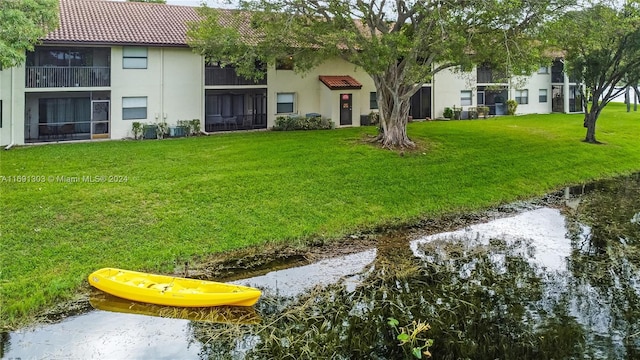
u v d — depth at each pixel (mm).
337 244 14258
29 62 25016
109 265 11969
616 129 33250
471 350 8938
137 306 10359
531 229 15844
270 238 14164
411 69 21750
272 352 8852
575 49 23922
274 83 31031
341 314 10195
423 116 37562
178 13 31438
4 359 8430
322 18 23109
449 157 23078
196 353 8766
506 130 30906
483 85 39438
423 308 10484
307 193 17531
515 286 11562
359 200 17359
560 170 22938
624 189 21141
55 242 12852
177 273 12055
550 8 20609
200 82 28766
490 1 19156
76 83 25531
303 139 26031
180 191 16922
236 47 23312
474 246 14258
